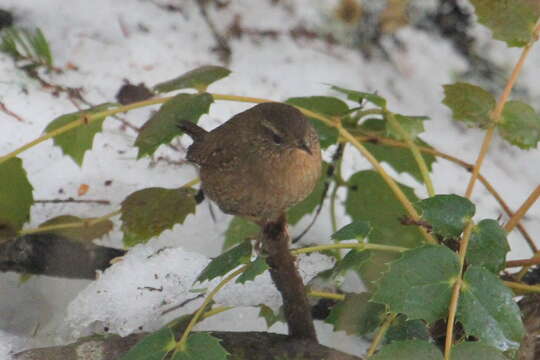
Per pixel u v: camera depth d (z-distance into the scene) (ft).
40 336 27.40
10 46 33.30
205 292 28.27
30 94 33.81
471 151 35.60
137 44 36.17
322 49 37.50
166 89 26.53
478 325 20.42
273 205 25.73
